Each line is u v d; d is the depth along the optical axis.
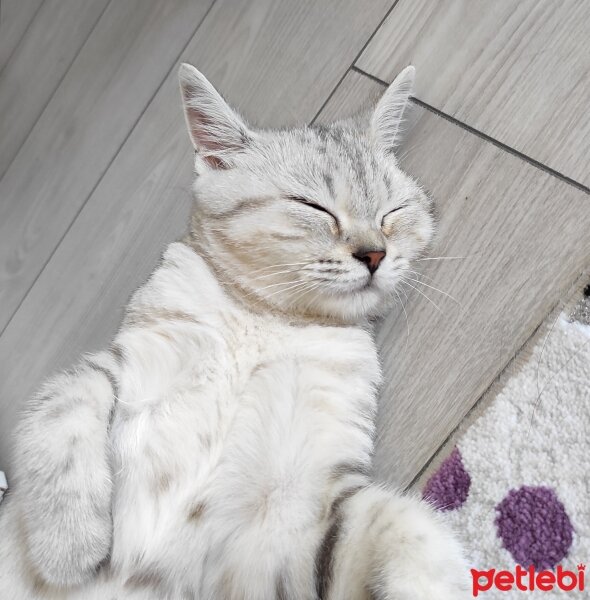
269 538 0.26
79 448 0.25
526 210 0.31
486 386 0.30
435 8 0.33
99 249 0.40
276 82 0.37
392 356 0.32
